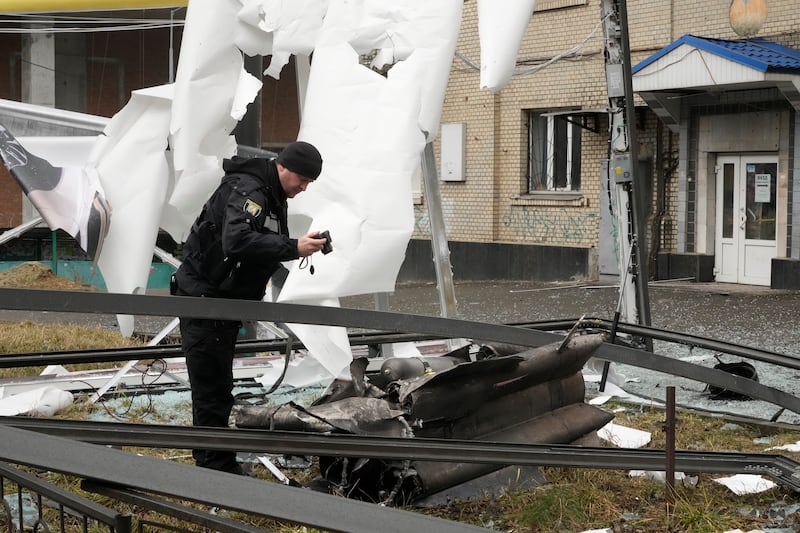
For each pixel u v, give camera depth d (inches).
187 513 117.7
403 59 226.4
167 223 239.8
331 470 183.3
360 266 215.2
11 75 729.6
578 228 724.7
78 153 238.5
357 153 218.8
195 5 219.3
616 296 615.2
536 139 764.6
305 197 219.9
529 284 719.7
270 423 174.6
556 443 197.5
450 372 175.0
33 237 709.3
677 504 167.3
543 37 737.0
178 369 314.7
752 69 565.9
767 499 175.5
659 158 693.3
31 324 454.3
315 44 222.5
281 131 769.6
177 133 219.0
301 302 217.2
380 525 91.7
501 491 178.9
